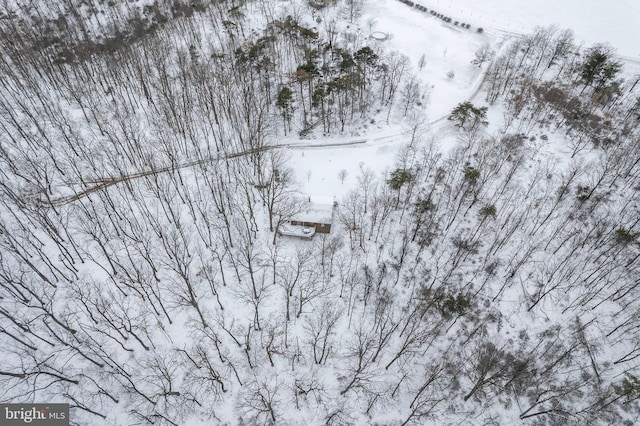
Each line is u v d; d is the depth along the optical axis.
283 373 52.94
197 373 51.91
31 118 81.62
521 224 68.25
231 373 52.53
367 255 65.38
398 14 131.62
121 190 72.31
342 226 69.00
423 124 90.12
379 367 53.81
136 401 49.50
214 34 120.62
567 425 49.47
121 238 60.31
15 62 96.44
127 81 96.50
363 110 92.31
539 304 60.16
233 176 76.31
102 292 57.88
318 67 103.69
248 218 69.19
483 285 61.09
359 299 59.88
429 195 71.56
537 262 64.12
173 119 85.81
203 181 75.00
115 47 110.75
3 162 74.00
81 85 95.38
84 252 60.00
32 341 52.97
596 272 62.28
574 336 57.09
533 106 94.06
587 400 51.28
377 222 69.62
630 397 51.06
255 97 90.62
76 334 54.19
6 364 50.78
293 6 126.75
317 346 55.09
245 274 61.84
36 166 71.69
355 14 128.75
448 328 56.50
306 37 112.88
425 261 65.25
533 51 112.31
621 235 63.31
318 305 58.72
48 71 96.94
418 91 95.44
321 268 62.38
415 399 47.97
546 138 86.00
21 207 62.41
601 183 74.12
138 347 54.16
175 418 48.97
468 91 100.31
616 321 57.78
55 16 127.25
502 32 124.06
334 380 52.59
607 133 86.00
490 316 59.22
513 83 101.75
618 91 94.50
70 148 77.19
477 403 51.25
